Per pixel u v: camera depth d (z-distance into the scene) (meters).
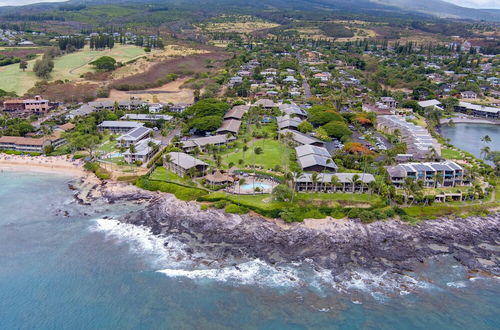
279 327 93.38
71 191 164.62
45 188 167.00
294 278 110.06
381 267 115.69
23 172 183.50
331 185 152.75
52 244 125.62
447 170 159.88
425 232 132.62
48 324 94.38
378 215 137.88
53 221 140.12
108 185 167.88
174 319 95.62
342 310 99.00
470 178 162.75
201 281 108.56
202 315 96.81
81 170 185.00
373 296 104.19
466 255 122.12
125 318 95.94
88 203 153.88
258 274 111.56
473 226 136.62
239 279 109.44
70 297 102.94
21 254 120.31
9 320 95.56
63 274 111.38
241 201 145.75
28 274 111.25
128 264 115.69
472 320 96.75
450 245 127.12
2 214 144.25
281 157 191.50
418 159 187.75
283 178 164.25
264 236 128.38
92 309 98.94
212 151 190.50
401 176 158.25
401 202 146.00
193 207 145.25
